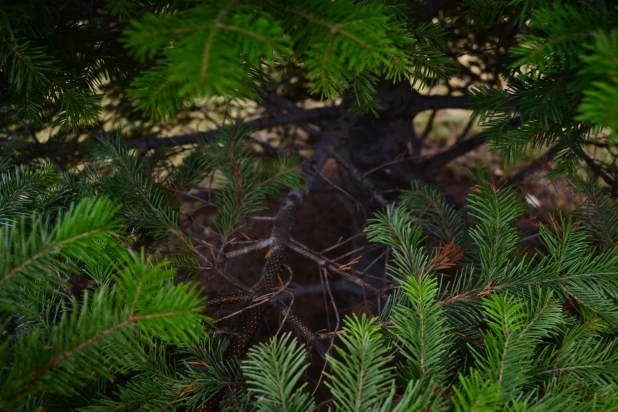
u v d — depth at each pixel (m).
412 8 1.95
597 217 1.56
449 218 1.76
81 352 0.80
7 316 1.08
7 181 1.38
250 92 0.99
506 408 0.82
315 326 4.10
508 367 0.94
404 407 0.84
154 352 1.18
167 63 0.85
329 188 3.92
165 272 0.80
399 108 3.31
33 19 1.24
